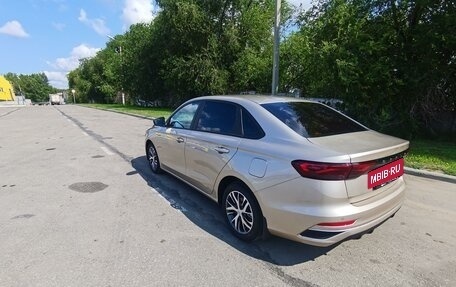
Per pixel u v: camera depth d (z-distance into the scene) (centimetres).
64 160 820
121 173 684
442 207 482
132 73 3919
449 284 300
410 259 343
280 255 353
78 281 306
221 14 2597
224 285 300
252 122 383
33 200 522
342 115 427
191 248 368
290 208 315
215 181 421
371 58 1005
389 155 327
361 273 318
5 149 986
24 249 365
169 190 569
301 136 338
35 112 3200
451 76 1019
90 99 7888
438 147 877
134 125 1702
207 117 462
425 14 990
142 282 304
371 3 1031
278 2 1189
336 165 290
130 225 428
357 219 305
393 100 1046
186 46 2742
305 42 1353
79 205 499
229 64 2600
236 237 392
